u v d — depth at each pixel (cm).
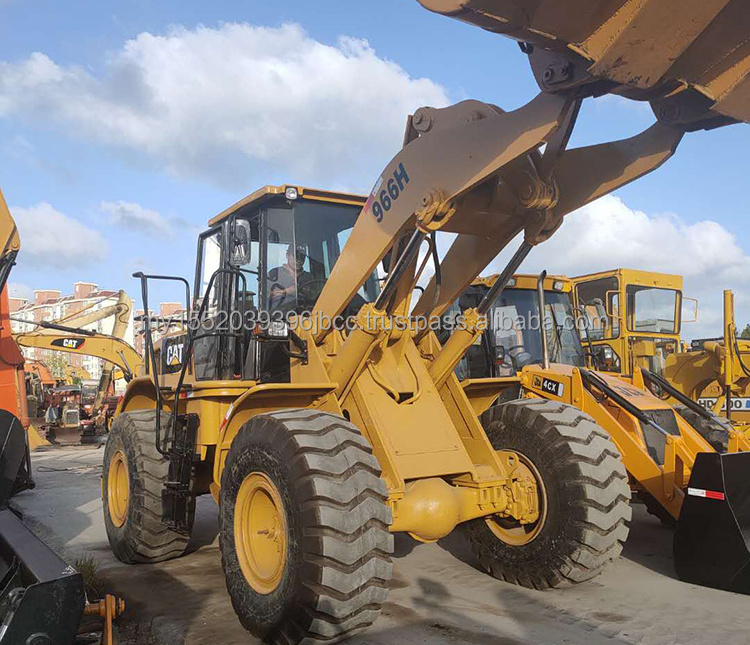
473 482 435
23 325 4312
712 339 1167
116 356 1534
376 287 529
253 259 506
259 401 438
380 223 404
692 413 620
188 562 548
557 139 367
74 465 1234
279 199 509
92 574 479
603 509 425
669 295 1259
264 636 362
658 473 514
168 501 495
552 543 435
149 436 543
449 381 477
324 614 336
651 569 492
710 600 418
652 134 355
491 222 433
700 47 282
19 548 262
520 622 390
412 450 415
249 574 385
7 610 221
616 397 550
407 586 463
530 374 617
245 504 395
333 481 347
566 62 293
